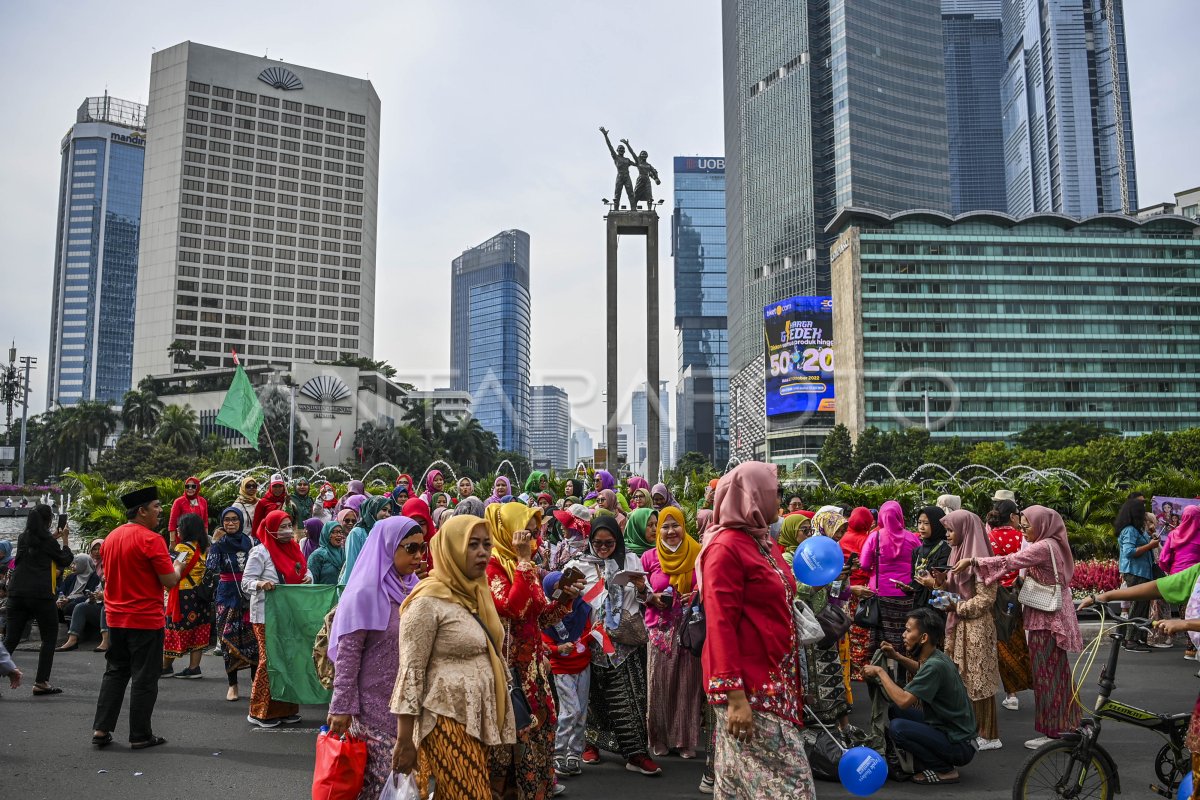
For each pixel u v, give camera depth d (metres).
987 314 107.88
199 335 127.00
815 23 146.38
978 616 6.60
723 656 3.50
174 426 83.25
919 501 16.56
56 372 192.00
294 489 12.27
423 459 91.25
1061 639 6.32
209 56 130.00
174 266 125.94
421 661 3.76
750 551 3.68
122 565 6.59
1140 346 108.62
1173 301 109.50
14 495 75.94
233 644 8.16
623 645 6.16
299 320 133.88
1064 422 92.25
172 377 106.12
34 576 8.41
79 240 195.38
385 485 18.86
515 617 4.71
